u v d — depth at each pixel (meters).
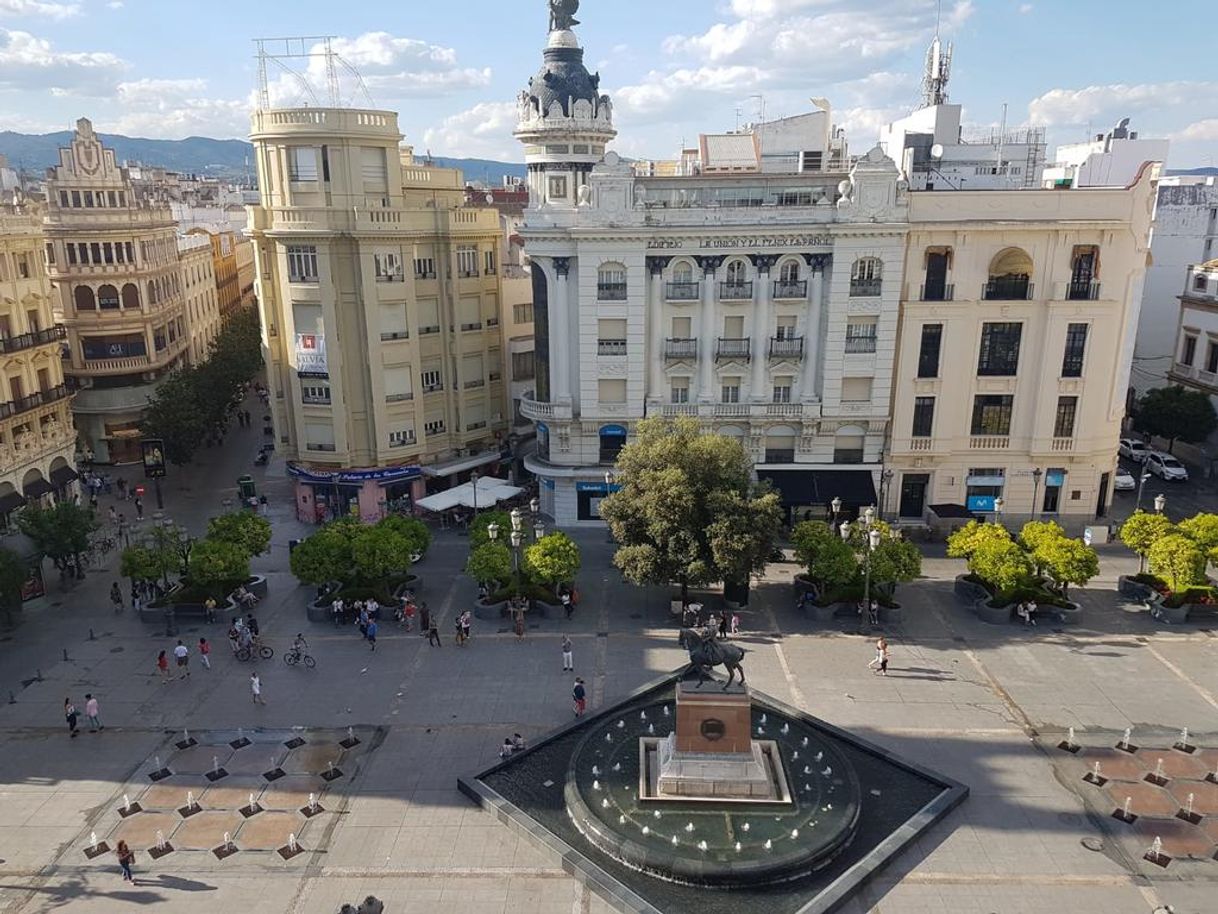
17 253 60.75
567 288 59.91
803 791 32.72
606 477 56.72
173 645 46.91
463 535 63.66
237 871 29.80
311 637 47.72
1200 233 82.75
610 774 33.97
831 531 50.94
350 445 65.12
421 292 65.88
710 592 52.59
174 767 35.84
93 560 59.25
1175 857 30.00
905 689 41.09
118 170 77.62
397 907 28.12
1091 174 77.19
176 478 78.25
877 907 27.86
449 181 75.88
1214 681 41.69
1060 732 37.47
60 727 38.94
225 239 122.06
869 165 55.72
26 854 30.73
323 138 59.41
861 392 60.12
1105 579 53.81
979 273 57.53
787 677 42.31
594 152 70.81
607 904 28.14
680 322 60.09
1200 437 72.62
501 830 31.80
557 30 70.00
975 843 30.75
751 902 27.88
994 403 60.09
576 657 44.91
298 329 63.00
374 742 37.47
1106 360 58.56
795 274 58.56
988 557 47.75
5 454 57.22
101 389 78.69
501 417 72.81
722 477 47.34
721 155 70.31
